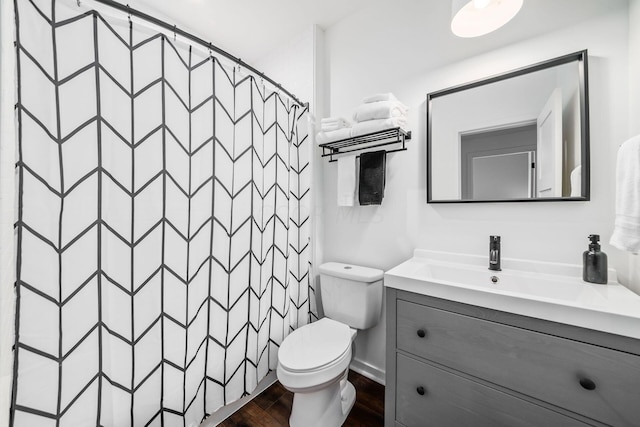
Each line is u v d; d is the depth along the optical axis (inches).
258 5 64.9
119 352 35.0
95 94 32.0
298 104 67.6
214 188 45.9
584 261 39.2
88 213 31.9
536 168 44.9
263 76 56.2
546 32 44.2
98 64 32.1
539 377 31.5
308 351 47.8
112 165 33.9
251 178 53.1
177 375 41.0
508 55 47.9
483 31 43.2
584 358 28.8
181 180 41.1
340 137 60.7
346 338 52.2
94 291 32.6
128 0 60.8
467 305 36.4
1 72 24.5
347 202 65.0
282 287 61.9
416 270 47.4
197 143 43.2
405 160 60.4
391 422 43.9
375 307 59.9
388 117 53.7
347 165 65.4
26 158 27.2
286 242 63.3
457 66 53.3
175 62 40.0
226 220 48.2
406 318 42.2
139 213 36.5
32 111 27.4
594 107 40.3
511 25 47.5
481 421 35.6
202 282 44.7
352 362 70.0
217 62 46.1
